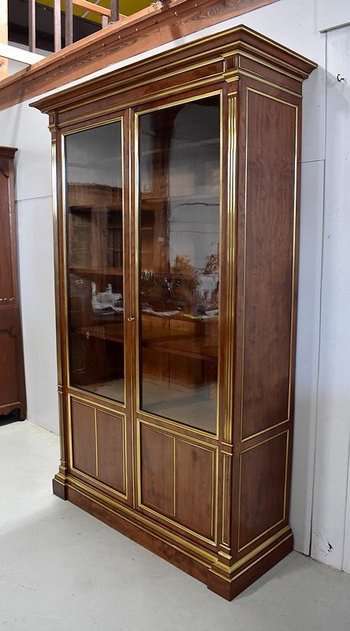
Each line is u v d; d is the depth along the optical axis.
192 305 1.95
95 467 2.46
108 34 2.68
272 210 1.85
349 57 1.81
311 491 2.10
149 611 1.83
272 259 1.88
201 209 1.88
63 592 1.93
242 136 1.68
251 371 1.86
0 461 3.05
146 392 2.16
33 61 3.29
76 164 2.38
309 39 1.91
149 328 2.12
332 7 1.83
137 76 1.94
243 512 1.91
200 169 1.85
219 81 1.70
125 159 2.09
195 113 1.82
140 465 2.21
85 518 2.44
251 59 1.66
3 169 3.46
